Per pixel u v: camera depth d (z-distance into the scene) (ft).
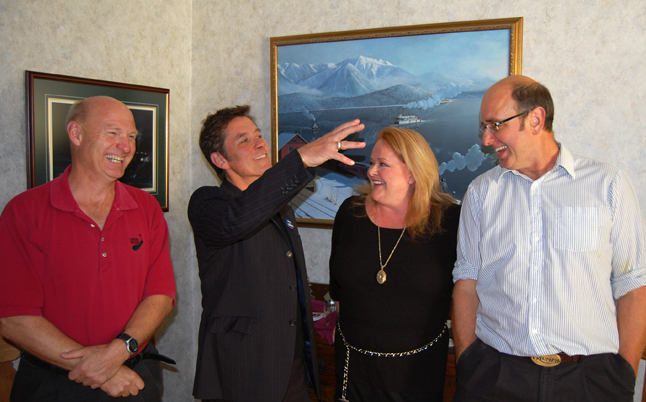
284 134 8.36
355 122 4.21
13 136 5.68
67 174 4.83
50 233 4.50
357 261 5.55
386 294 5.37
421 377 5.30
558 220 4.40
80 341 4.58
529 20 6.98
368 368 5.40
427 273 5.32
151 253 5.35
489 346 4.78
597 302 4.33
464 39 7.25
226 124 5.45
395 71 7.66
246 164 5.40
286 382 4.98
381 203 5.61
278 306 5.07
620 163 6.77
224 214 4.38
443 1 7.35
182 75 8.66
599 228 4.29
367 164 7.93
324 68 8.04
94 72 6.70
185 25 8.68
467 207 5.14
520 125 4.38
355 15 7.82
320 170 8.16
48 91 5.95
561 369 4.33
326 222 8.14
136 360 4.98
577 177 4.46
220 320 5.03
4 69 5.54
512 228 4.63
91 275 4.64
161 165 7.86
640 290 4.28
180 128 8.64
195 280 9.07
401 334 5.30
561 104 6.95
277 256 5.18
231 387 4.97
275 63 8.23
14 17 5.62
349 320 5.56
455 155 7.45
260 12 8.38
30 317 4.28
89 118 4.64
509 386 4.51
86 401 4.55
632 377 4.28
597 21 6.70
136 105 7.30
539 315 4.41
